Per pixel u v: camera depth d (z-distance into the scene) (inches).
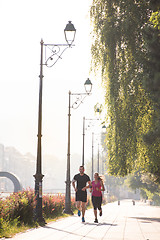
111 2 816.3
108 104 840.3
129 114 798.5
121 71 783.7
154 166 975.0
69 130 1386.6
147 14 730.8
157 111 706.2
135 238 586.6
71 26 827.4
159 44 593.9
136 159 952.9
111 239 568.7
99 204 879.7
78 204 879.1
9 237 574.6
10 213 725.3
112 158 892.6
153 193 3107.8
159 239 577.0
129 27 740.7
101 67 862.5
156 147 882.1
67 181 1320.1
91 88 1144.2
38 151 854.5
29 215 780.0
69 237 582.6
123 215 1334.9
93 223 855.1
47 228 725.3
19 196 805.2
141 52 717.9
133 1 742.5
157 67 592.1
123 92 788.6
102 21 847.1
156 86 585.9
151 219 1144.8
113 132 863.1
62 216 1122.7
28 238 565.6
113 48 804.6
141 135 810.8
